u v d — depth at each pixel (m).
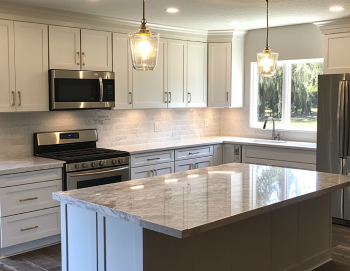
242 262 2.99
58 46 4.36
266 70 3.23
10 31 4.01
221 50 5.87
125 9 4.30
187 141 5.83
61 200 2.72
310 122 5.77
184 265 2.57
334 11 4.46
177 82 5.52
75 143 4.91
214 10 4.41
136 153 4.83
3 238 3.78
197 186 3.01
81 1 3.92
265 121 5.73
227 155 5.91
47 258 3.81
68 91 4.39
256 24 5.38
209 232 2.72
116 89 4.88
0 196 3.73
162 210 2.36
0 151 4.35
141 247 2.31
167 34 5.35
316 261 3.68
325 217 3.79
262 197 2.67
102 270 2.59
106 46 4.76
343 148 4.59
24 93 4.15
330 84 4.68
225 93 5.92
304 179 3.26
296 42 5.56
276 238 3.25
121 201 2.56
